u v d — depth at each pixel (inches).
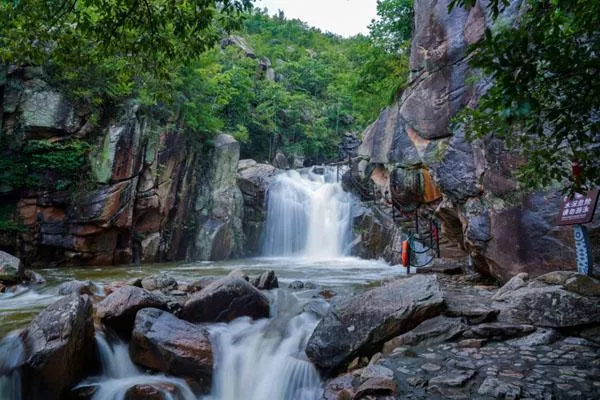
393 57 750.5
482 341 213.6
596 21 105.0
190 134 848.3
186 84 820.0
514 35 98.7
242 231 946.7
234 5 225.1
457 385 170.2
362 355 223.6
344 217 918.4
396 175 501.0
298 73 1745.8
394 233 754.2
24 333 218.2
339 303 257.0
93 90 650.8
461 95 388.8
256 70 1461.6
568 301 222.7
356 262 773.9
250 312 310.3
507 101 94.5
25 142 616.7
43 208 635.5
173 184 794.2
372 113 816.9
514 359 191.3
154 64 256.8
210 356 242.5
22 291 401.7
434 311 237.5
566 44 103.0
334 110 1611.7
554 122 121.4
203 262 780.6
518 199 308.2
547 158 157.1
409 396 166.4
